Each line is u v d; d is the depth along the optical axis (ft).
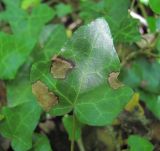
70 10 0.90
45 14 0.82
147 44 0.74
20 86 0.72
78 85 0.53
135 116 0.72
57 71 0.53
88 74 0.53
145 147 0.58
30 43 0.70
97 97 0.53
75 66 0.53
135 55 0.76
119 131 0.72
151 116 0.75
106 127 0.71
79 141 0.70
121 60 0.75
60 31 0.78
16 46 0.69
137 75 0.75
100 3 0.77
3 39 0.69
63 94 0.54
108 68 0.52
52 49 0.76
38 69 0.53
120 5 0.69
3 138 0.68
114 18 0.67
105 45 0.51
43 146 0.60
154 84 0.75
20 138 0.59
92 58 0.52
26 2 0.90
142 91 0.75
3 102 0.76
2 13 0.84
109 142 0.72
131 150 0.58
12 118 0.59
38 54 0.75
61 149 0.73
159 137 0.71
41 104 0.54
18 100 0.71
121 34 0.66
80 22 0.90
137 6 0.85
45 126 0.75
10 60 0.69
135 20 0.65
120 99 0.53
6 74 0.69
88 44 0.52
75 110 0.54
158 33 0.72
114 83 0.52
